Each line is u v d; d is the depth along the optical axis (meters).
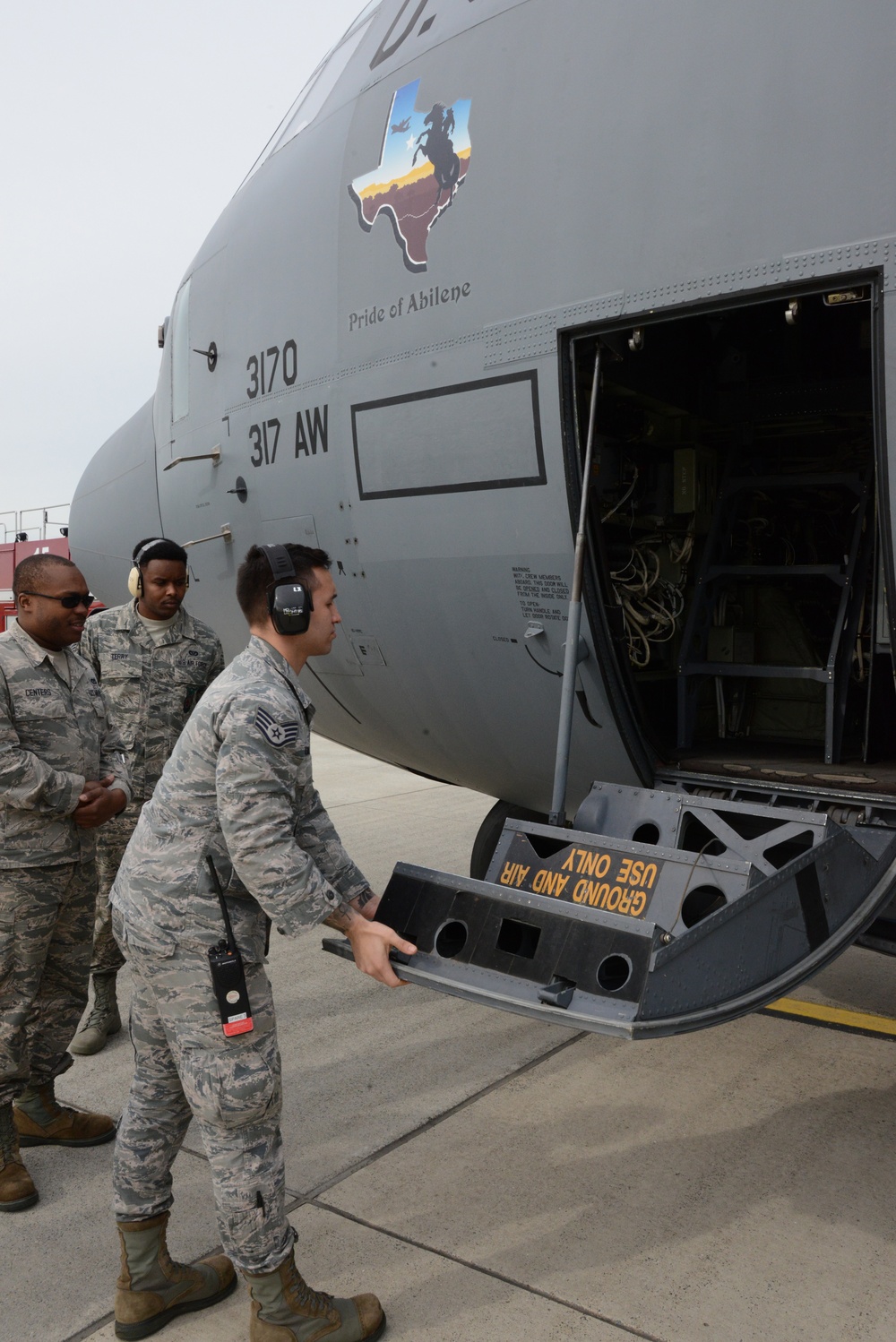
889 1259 2.24
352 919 1.93
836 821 2.66
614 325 2.68
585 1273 2.20
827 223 2.30
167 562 3.22
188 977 1.84
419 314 3.14
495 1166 2.66
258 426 3.93
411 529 3.31
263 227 3.93
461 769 3.93
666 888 2.09
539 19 2.90
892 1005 3.75
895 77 2.22
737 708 3.89
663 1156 2.70
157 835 1.90
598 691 2.99
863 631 3.83
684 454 3.85
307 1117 2.96
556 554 2.93
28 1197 2.52
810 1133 2.81
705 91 2.48
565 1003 1.89
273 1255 1.90
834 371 3.94
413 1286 2.17
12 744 2.47
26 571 2.61
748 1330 2.01
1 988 2.50
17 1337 2.07
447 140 3.05
